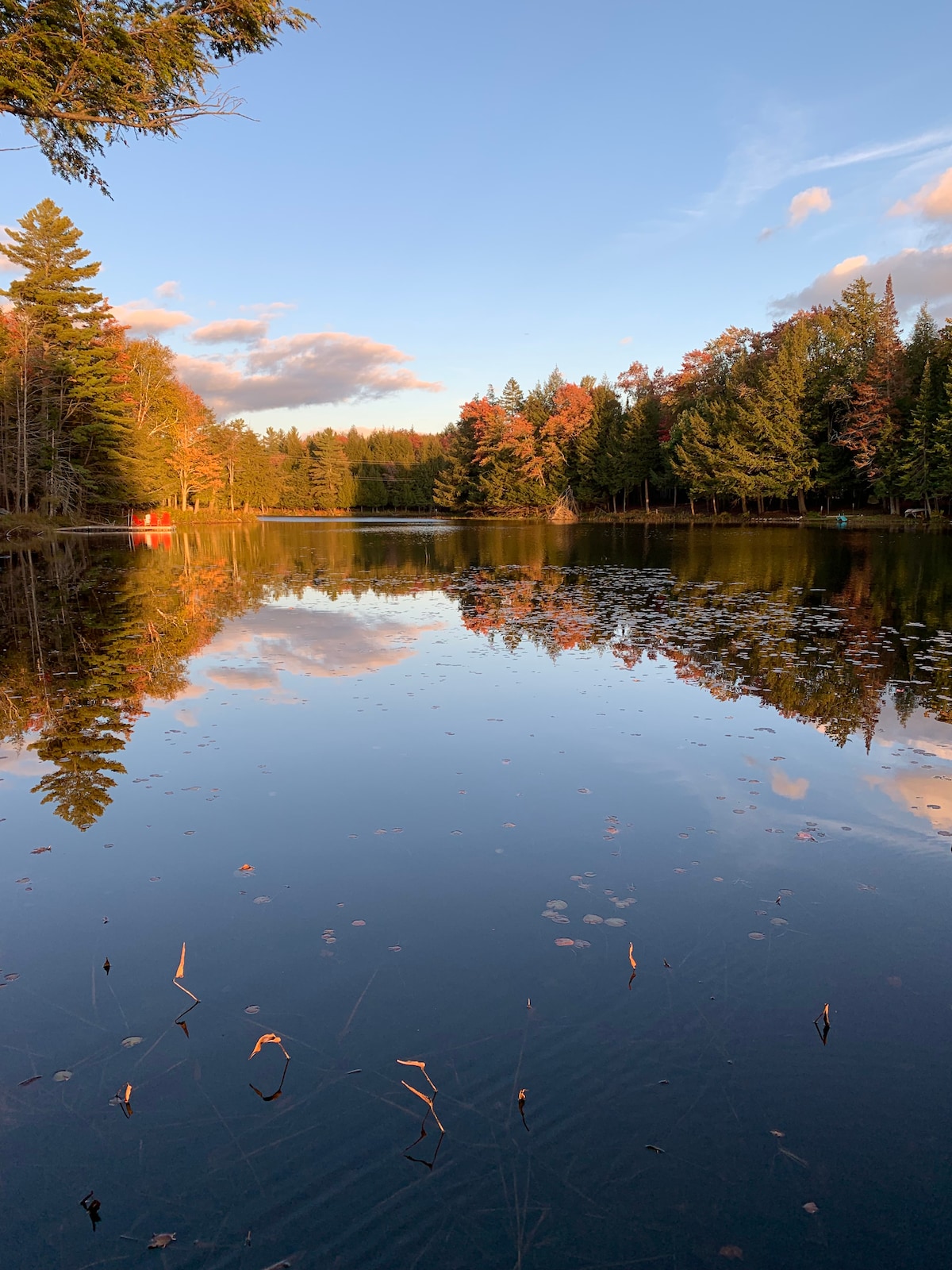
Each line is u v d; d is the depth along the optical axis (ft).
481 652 35.88
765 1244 7.32
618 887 14.29
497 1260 7.14
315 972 11.76
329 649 36.86
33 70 26.25
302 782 19.76
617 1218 7.60
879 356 141.90
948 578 63.72
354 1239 7.39
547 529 168.45
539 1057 9.81
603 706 26.48
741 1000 10.95
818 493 169.48
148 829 17.02
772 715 25.34
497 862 15.37
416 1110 8.99
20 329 133.39
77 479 145.38
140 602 54.39
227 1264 7.16
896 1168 8.22
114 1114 9.03
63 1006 11.07
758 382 168.96
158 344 180.55
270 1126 8.79
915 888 14.23
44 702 27.71
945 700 26.96
